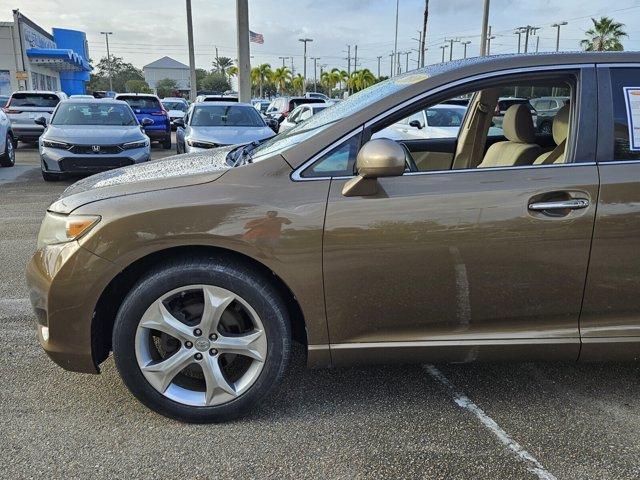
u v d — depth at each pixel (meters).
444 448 2.50
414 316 2.57
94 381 3.02
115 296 2.64
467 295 2.54
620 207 2.51
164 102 30.80
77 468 2.34
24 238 6.01
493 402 2.87
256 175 2.52
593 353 2.65
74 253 2.43
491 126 3.70
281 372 2.59
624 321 2.64
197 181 2.54
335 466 2.38
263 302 2.50
